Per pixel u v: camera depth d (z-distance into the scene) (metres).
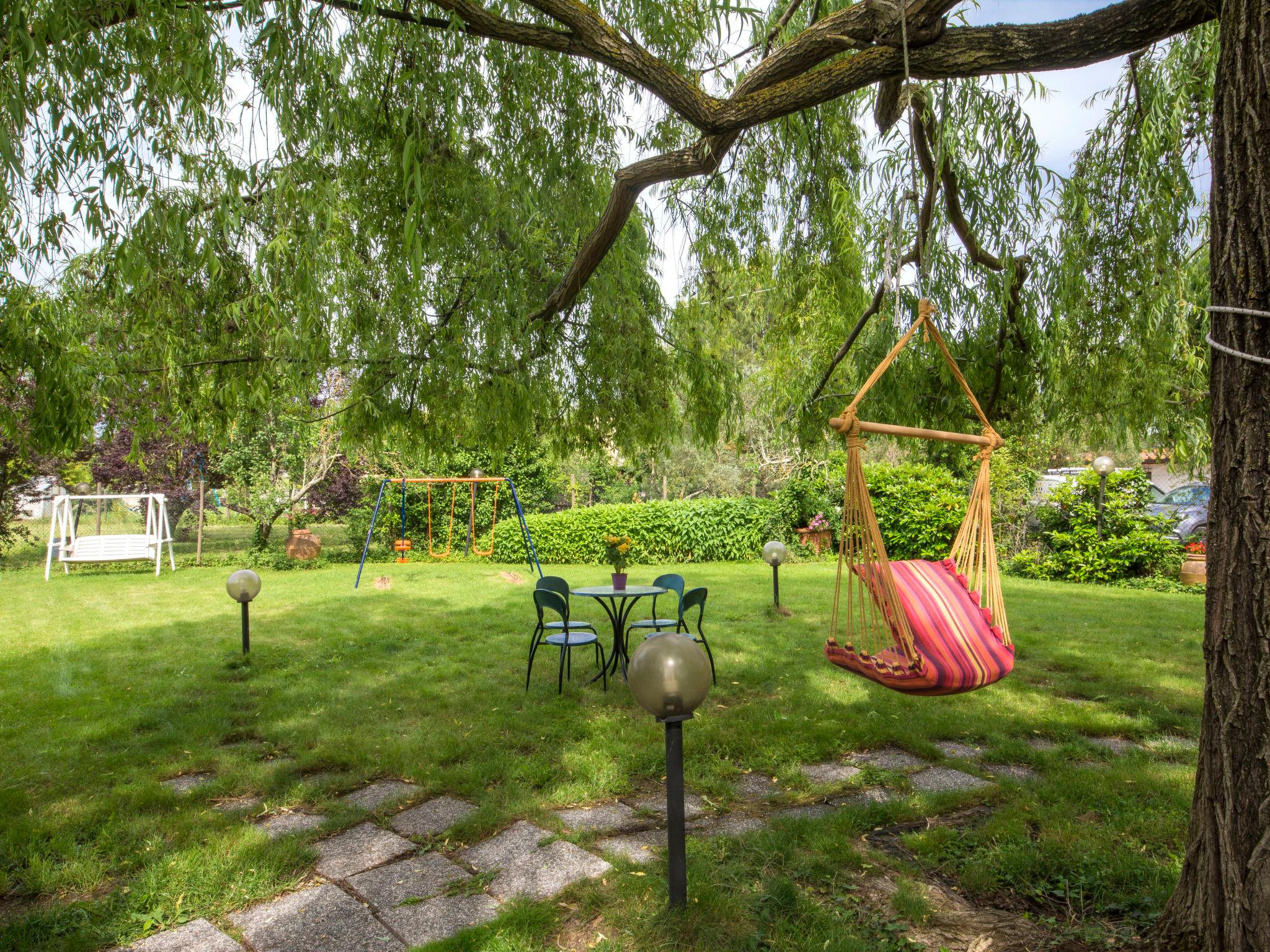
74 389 3.40
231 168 3.12
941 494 12.60
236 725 4.85
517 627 8.00
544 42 2.72
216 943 2.51
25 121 2.58
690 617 8.27
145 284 3.44
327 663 6.42
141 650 6.98
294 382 4.22
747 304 5.46
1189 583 10.07
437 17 3.30
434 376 4.58
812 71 2.50
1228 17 1.94
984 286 4.86
